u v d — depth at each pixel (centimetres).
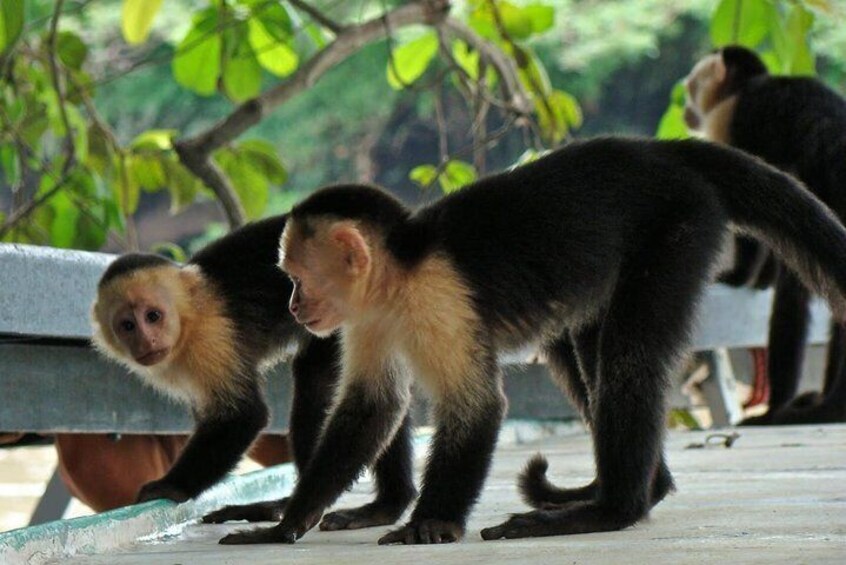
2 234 1536
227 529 919
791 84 1762
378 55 4172
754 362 1997
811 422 1617
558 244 880
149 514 865
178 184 1759
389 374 898
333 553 738
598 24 4191
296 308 891
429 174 1886
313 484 871
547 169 907
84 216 1603
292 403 1062
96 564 718
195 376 1076
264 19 1570
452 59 1800
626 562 639
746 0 1631
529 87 1900
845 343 1642
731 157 956
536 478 979
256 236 1138
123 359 1115
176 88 4144
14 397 1097
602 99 4444
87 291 1114
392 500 946
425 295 853
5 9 1214
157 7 1495
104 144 1731
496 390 853
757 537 716
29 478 2341
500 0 1806
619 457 850
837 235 951
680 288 885
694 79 1947
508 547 731
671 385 879
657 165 921
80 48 1742
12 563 693
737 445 1352
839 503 854
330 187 905
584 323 924
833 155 1684
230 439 1055
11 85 1625
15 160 1669
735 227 963
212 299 1092
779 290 1658
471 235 871
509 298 866
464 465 833
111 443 1286
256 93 1634
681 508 886
